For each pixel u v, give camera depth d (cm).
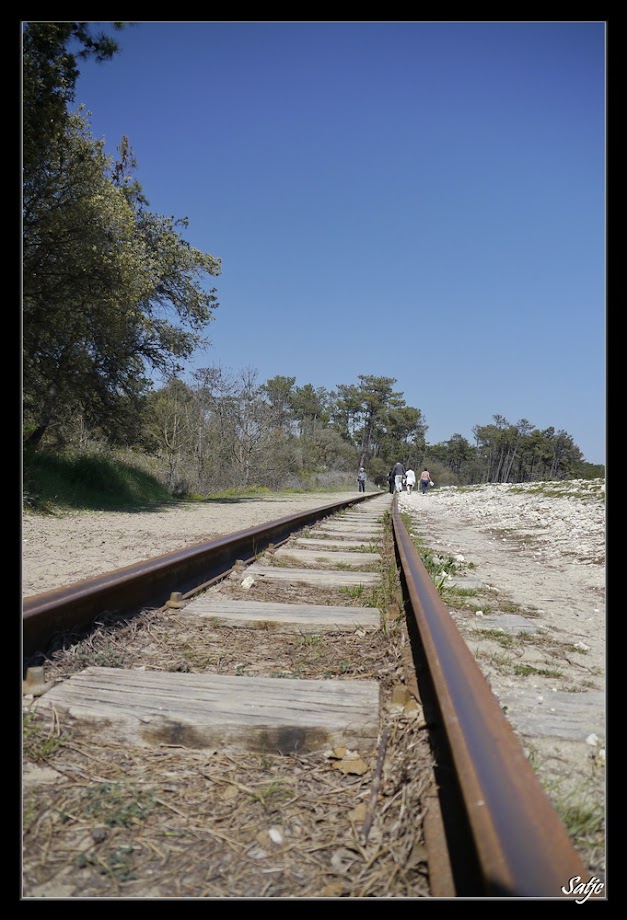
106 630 355
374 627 396
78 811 193
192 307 1884
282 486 4269
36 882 163
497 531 1258
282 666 329
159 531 999
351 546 824
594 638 426
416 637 348
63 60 1106
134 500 1683
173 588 475
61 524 1023
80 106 1351
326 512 1348
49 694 264
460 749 180
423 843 177
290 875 169
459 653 270
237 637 379
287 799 205
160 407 2853
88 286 1401
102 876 166
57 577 552
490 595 562
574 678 336
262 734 238
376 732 241
